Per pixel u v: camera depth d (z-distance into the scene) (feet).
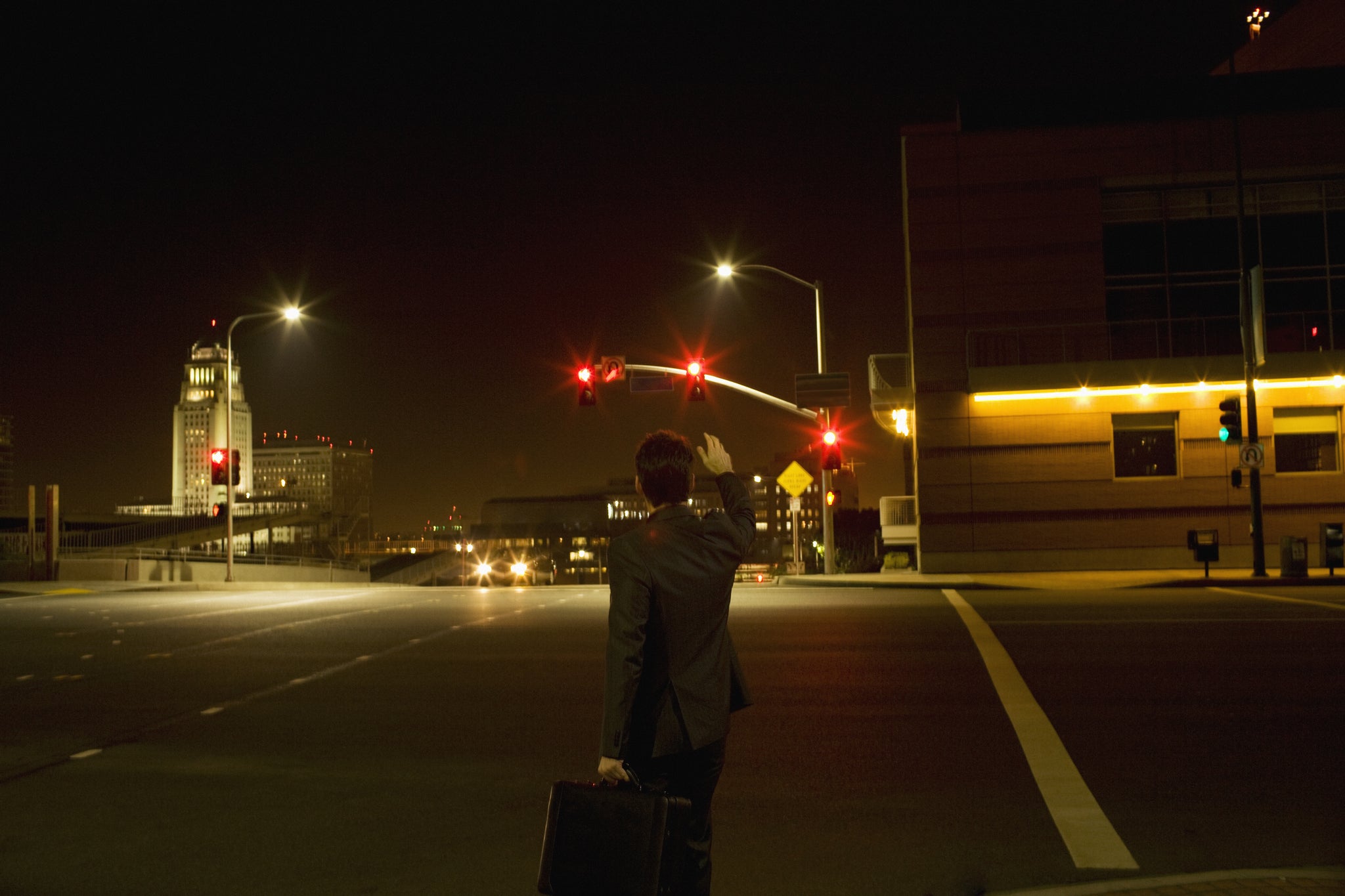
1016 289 98.84
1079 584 78.28
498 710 31.76
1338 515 91.50
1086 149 98.68
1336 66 97.76
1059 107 99.30
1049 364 94.48
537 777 24.06
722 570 12.69
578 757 25.93
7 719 31.09
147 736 28.66
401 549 498.28
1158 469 94.99
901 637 45.29
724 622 12.80
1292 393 92.48
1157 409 94.43
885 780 23.29
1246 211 98.94
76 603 77.97
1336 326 97.60
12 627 57.57
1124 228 99.91
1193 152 97.30
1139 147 98.07
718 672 12.54
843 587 82.58
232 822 20.72
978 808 21.16
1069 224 98.58
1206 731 27.20
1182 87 98.17
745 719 29.45
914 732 27.66
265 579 156.35
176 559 142.00
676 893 12.39
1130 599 63.77
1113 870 17.52
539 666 39.83
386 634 51.26
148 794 22.86
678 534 12.54
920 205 100.48
